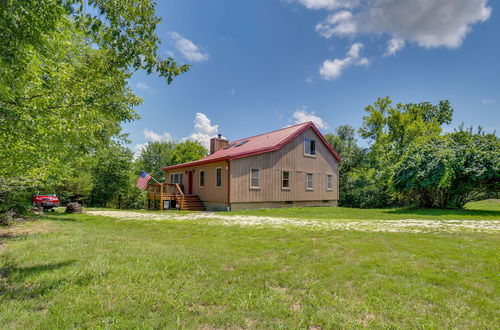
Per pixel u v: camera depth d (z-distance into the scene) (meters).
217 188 16.19
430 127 25.59
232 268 3.87
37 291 2.98
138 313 2.49
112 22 4.09
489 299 2.82
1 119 3.61
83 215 12.22
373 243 5.36
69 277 3.40
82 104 4.33
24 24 3.17
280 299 2.81
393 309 2.59
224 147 22.62
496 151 11.77
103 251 4.79
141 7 4.18
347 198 25.30
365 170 30.20
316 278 3.43
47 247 5.15
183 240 6.03
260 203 16.41
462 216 10.62
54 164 7.18
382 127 29.34
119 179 24.59
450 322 2.36
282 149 17.67
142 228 8.12
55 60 5.79
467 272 3.62
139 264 3.96
